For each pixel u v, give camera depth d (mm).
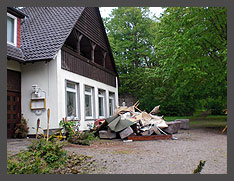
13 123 11297
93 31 16297
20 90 11875
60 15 13750
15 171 5203
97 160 6207
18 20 12055
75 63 13391
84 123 13711
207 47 14617
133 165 5664
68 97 12656
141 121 11945
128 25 31734
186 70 13078
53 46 11406
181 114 28703
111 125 10742
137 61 31766
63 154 6215
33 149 6504
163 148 8102
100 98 17500
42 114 11406
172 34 15172
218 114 30359
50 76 11508
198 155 6746
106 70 18578
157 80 26906
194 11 13891
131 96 30250
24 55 11344
